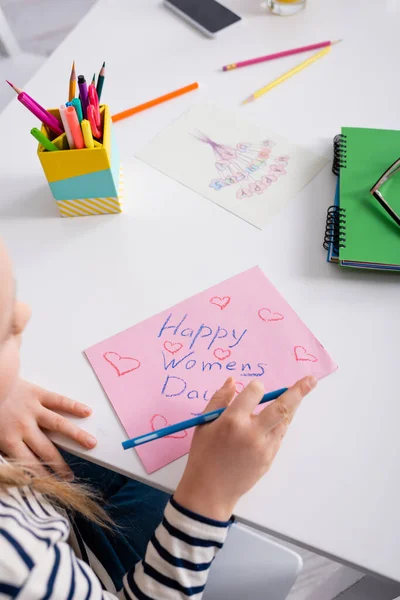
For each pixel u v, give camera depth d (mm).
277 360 557
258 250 643
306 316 585
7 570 387
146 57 860
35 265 651
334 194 688
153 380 555
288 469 493
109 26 911
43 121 629
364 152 696
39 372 571
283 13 901
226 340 574
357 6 905
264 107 786
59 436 542
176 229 669
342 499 477
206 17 894
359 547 456
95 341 586
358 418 517
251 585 579
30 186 730
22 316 448
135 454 515
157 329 588
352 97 784
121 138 765
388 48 843
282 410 489
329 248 626
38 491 495
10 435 542
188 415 532
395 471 488
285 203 684
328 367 548
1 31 1213
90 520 633
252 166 721
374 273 614
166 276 628
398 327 573
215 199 693
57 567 417
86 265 646
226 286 615
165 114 788
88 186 653
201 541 475
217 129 764
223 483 475
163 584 486
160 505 701
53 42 1665
